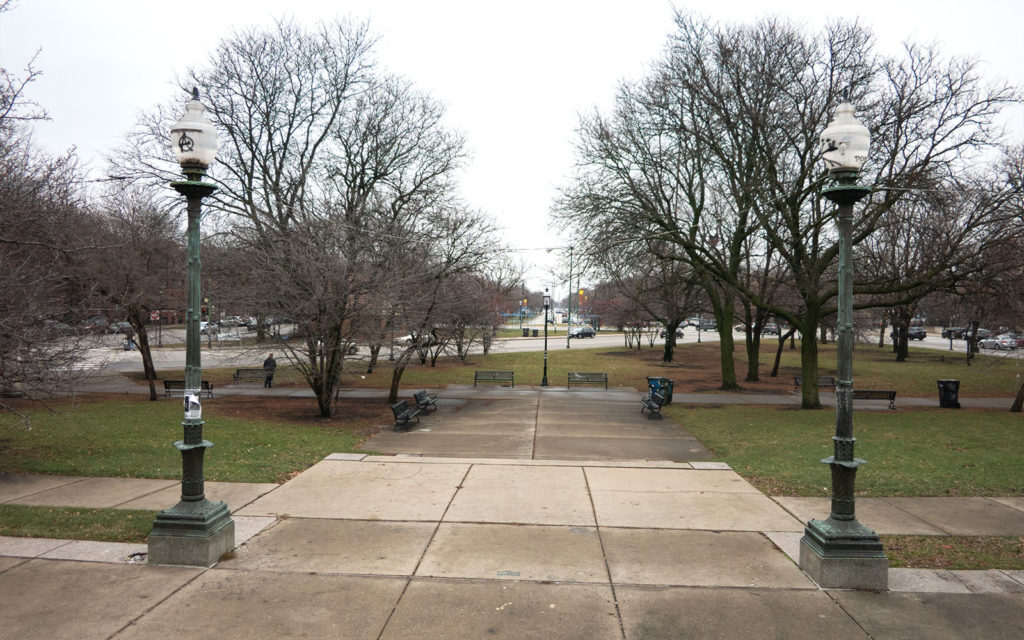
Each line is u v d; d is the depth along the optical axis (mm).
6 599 5055
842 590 5391
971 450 12078
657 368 36562
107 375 28234
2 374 8875
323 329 16328
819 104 17672
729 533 6918
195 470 5988
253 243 16672
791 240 19234
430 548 6371
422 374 31984
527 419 17797
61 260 13445
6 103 9664
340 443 12945
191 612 4871
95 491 8391
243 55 23469
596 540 6656
